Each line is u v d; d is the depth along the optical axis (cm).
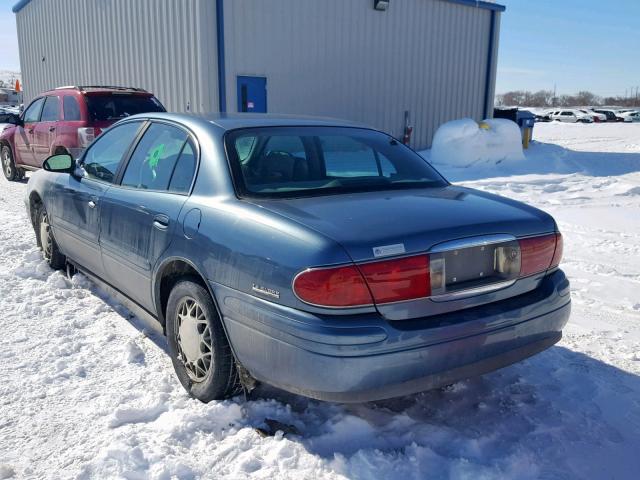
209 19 1267
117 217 372
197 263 292
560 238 306
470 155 1302
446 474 254
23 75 2405
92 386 327
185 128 349
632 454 273
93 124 889
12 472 252
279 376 258
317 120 382
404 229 257
